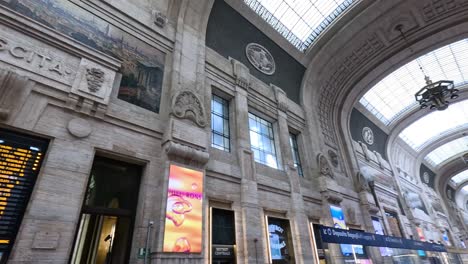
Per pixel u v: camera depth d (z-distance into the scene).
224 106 11.81
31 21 6.36
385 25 17.75
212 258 7.93
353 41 18.05
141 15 9.61
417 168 32.59
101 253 7.80
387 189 21.62
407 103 25.91
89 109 6.71
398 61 20.09
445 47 21.58
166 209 6.95
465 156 31.02
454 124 30.66
